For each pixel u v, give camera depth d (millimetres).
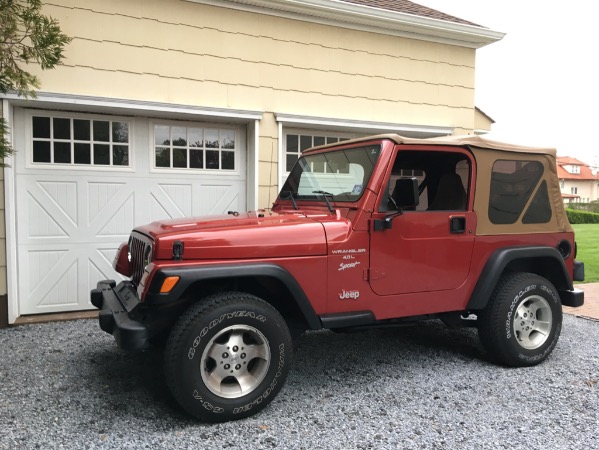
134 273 3736
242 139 6473
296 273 3301
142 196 5953
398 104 7172
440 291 3809
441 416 3230
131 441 2877
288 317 3586
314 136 6895
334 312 3449
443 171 4191
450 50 7484
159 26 5727
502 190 4078
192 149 6215
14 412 3223
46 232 5531
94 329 5117
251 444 2857
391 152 3631
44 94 5141
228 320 3062
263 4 6141
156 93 5746
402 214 3633
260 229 3277
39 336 4867
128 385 3678
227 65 6094
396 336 5055
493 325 4039
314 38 6566
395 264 3621
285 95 6438
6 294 5156
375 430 3039
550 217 4359
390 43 7051
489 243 4004
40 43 3479
